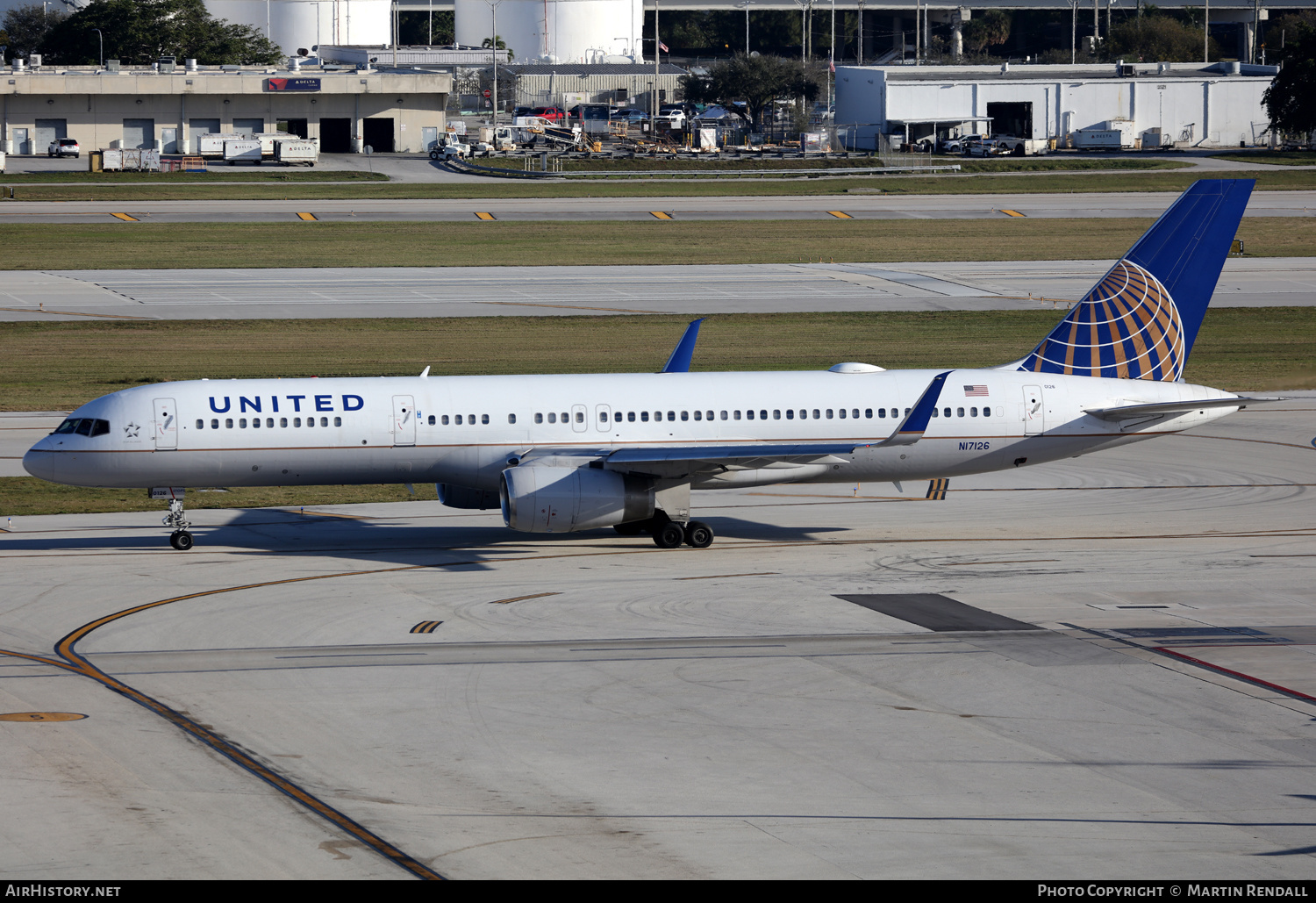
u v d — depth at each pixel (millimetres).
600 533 181500
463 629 131500
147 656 122000
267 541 174750
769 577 154000
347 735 102000
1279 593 146250
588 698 111188
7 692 110875
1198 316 187250
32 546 170000
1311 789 92438
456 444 169250
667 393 174250
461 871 78438
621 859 80312
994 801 90000
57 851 80812
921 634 130375
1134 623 134375
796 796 90750
